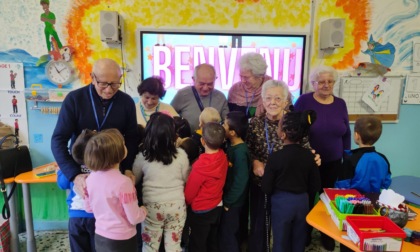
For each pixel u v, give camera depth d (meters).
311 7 2.57
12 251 2.18
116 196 1.35
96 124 1.56
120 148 1.39
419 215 1.48
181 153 1.71
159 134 1.58
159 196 1.60
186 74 2.54
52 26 2.43
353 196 1.42
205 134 1.68
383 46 2.68
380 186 1.64
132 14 2.47
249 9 2.53
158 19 2.49
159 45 2.49
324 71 2.05
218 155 1.70
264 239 1.85
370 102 2.72
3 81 2.46
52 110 2.53
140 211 1.43
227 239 1.86
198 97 2.31
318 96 2.15
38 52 2.46
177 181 1.66
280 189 1.62
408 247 1.20
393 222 1.23
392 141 2.84
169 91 2.56
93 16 2.45
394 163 2.87
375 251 1.13
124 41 2.49
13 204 2.15
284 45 2.57
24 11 2.40
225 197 1.83
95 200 1.38
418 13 2.66
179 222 1.67
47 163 2.60
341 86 2.68
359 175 1.64
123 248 1.39
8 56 2.44
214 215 1.76
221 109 2.34
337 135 2.12
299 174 1.59
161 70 2.53
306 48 2.58
